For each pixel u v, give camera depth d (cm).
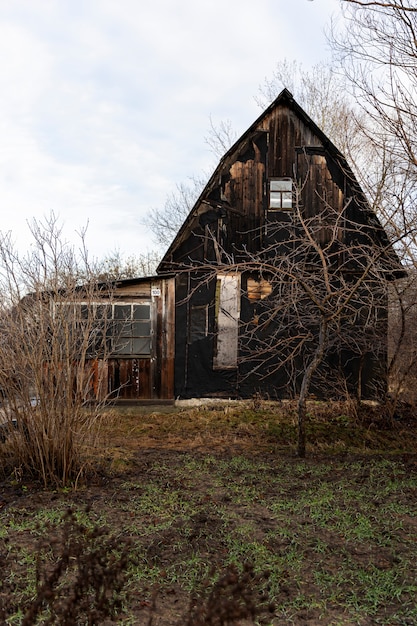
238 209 1353
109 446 935
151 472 775
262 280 1348
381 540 540
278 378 1336
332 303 1159
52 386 689
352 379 1324
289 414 1234
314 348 1317
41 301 693
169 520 586
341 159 1330
